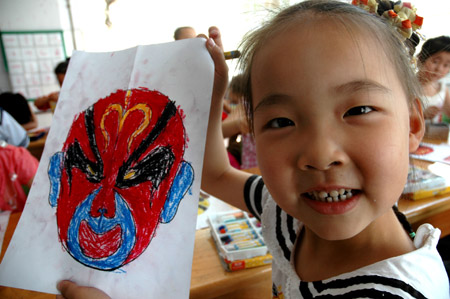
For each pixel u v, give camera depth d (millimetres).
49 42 3967
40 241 521
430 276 362
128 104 546
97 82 594
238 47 521
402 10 443
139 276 446
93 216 506
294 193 369
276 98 356
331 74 328
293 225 541
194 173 470
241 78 497
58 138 589
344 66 330
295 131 352
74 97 605
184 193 466
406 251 397
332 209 354
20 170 1250
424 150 974
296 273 493
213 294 622
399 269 358
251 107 451
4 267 517
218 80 555
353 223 354
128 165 513
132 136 527
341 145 331
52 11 3867
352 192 357
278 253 537
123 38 3836
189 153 482
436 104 1021
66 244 505
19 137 1957
